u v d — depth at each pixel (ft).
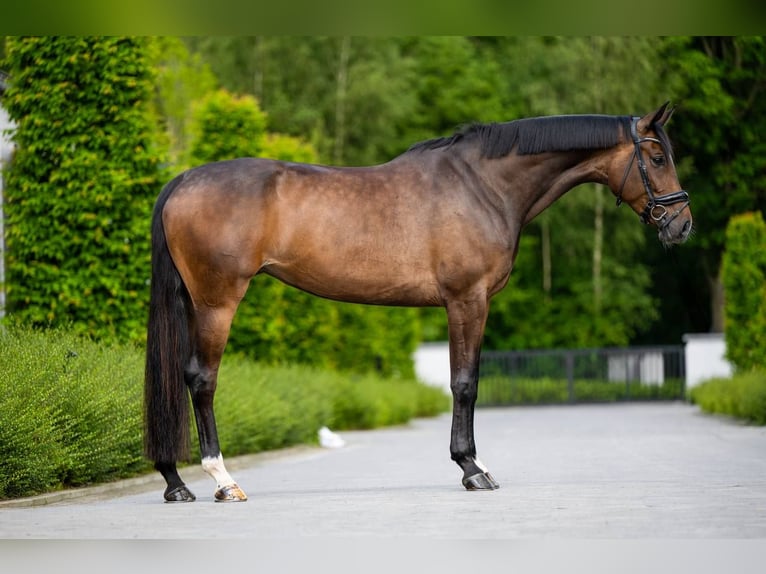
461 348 34.65
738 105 153.28
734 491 33.73
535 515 28.66
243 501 33.35
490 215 34.83
